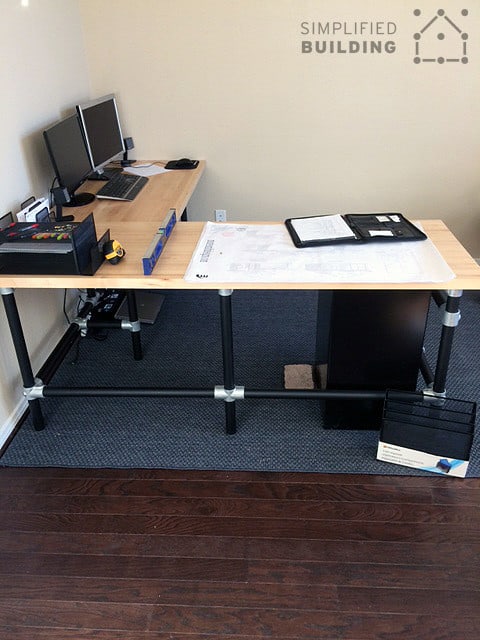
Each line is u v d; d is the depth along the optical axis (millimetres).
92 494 2080
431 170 3555
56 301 2930
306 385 2576
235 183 3670
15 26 2438
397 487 2086
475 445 2262
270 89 3379
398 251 2020
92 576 1775
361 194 3654
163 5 3199
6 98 2355
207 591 1721
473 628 1604
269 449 2271
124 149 3422
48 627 1632
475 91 3316
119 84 3418
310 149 3533
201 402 2555
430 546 1852
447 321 2064
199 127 3514
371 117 3420
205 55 3312
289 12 3176
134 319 2789
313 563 1799
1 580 1771
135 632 1612
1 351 2330
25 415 2502
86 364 2840
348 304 2107
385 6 3135
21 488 2113
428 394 2201
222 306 2064
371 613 1646
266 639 1584
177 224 2338
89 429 2402
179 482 2127
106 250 1979
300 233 2137
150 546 1871
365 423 2367
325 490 2078
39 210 2285
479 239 3740
